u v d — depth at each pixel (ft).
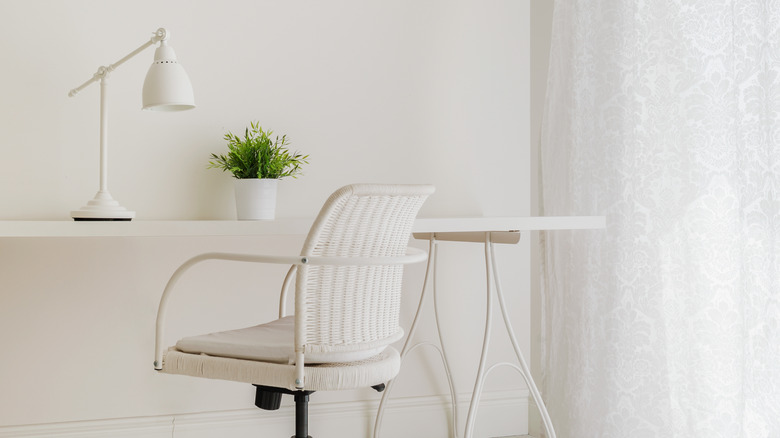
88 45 7.73
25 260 7.63
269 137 8.34
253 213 7.59
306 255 5.13
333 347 5.27
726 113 6.50
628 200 7.53
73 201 7.70
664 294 7.14
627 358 7.47
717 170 6.59
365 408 8.80
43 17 7.59
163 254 8.05
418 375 9.04
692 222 6.82
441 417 9.11
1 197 7.47
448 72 9.17
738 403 6.25
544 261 8.80
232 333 6.03
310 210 8.54
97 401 7.84
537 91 9.43
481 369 7.37
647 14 7.36
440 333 8.81
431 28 9.09
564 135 8.41
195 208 8.09
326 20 8.61
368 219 5.35
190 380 8.14
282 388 6.05
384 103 8.86
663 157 7.15
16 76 7.52
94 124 7.76
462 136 9.22
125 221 6.34
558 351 8.50
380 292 5.62
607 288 7.70
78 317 7.79
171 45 8.00
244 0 8.27
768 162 5.91
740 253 6.15
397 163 8.91
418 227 6.72
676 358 7.00
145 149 7.92
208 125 8.14
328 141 8.61
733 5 6.25
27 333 7.63
